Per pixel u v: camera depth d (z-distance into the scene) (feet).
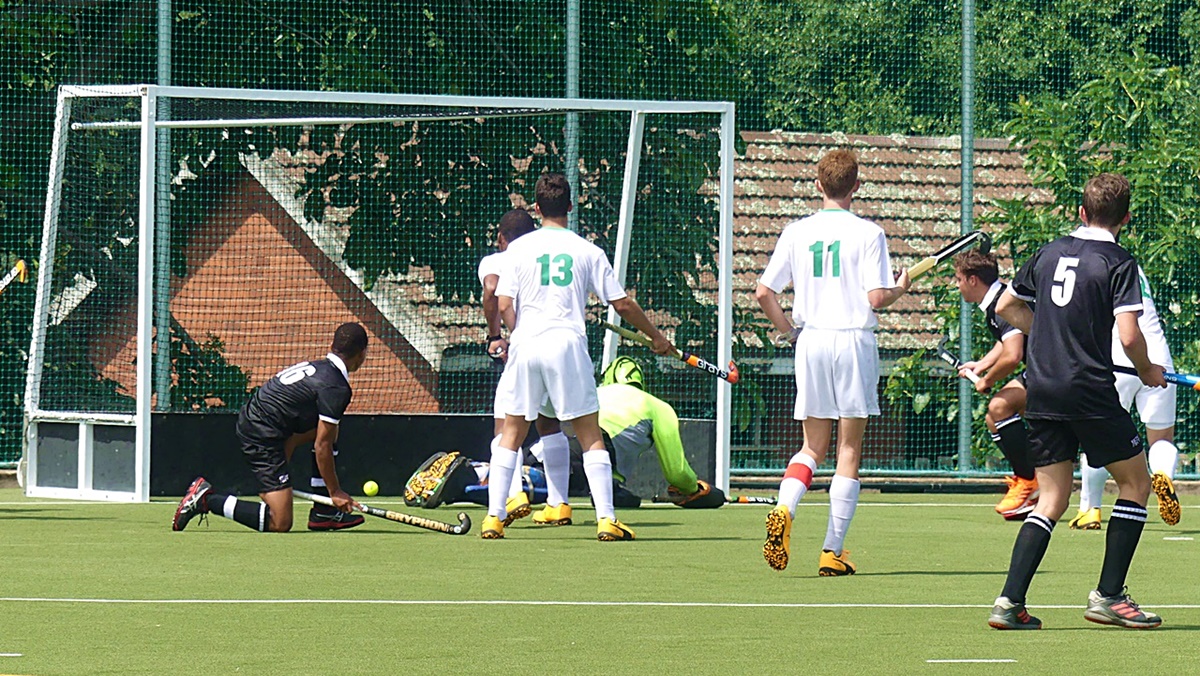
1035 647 57.57
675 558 87.35
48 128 136.98
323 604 67.46
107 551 88.69
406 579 76.54
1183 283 147.23
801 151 152.15
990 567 84.79
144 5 137.80
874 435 146.10
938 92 149.79
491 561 84.84
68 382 130.62
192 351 135.54
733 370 100.17
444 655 54.90
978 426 146.30
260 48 139.85
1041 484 63.77
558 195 97.81
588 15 142.51
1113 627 63.00
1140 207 147.54
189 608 66.03
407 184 139.85
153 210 127.75
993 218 149.28
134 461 126.62
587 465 97.30
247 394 136.46
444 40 141.79
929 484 146.00
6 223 136.26
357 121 132.16
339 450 131.95
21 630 59.98
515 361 97.25
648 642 57.93
